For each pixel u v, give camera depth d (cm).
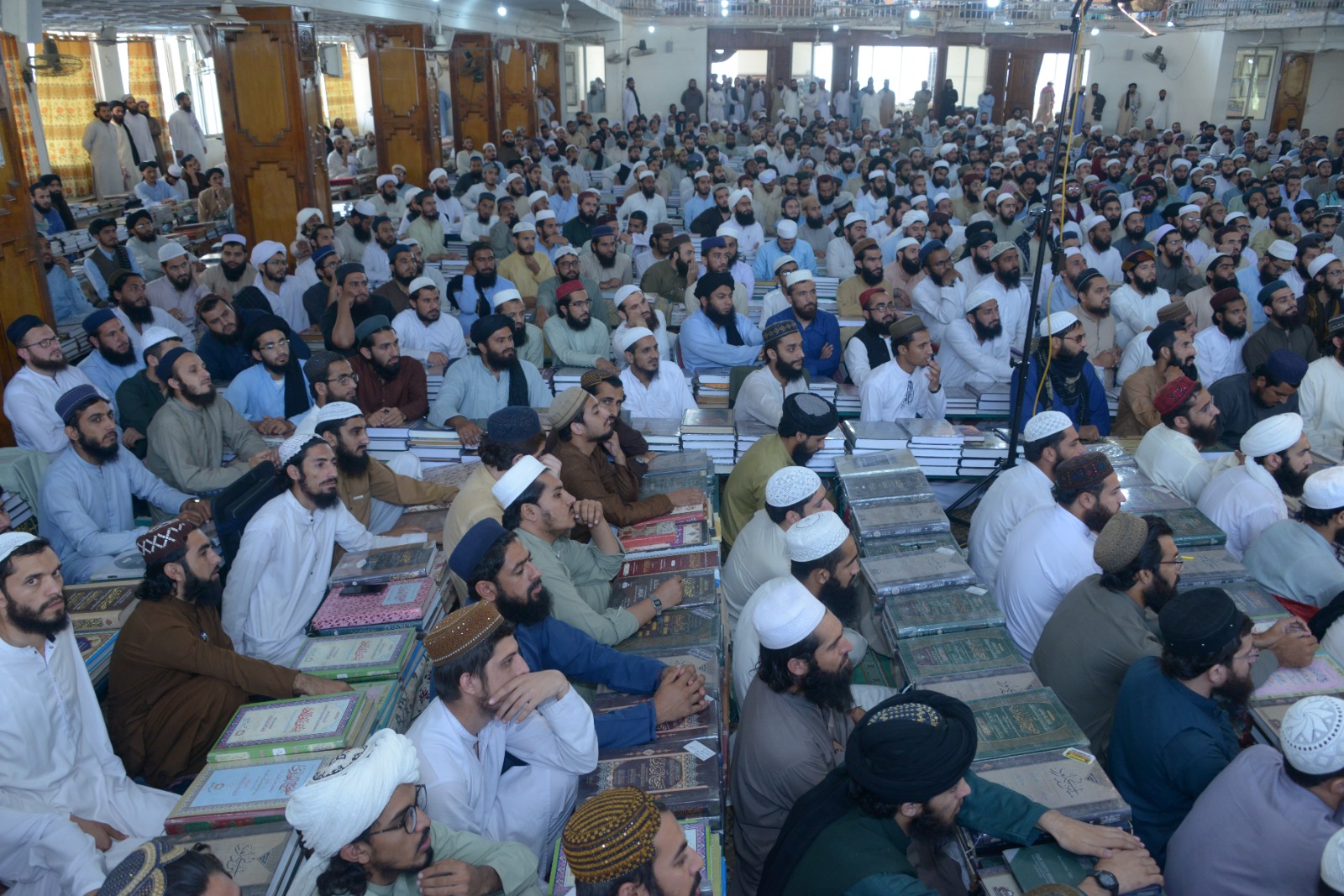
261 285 714
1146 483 375
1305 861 190
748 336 589
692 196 1242
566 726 217
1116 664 255
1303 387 485
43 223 834
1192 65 1998
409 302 650
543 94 1955
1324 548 306
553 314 638
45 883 220
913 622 280
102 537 352
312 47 883
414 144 1291
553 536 283
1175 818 226
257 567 293
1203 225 902
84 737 243
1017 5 1884
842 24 2005
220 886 151
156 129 1335
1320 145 1500
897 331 456
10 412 415
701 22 2059
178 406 399
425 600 293
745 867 229
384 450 416
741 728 231
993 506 348
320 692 261
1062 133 374
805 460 371
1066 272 652
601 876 145
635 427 430
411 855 178
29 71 1052
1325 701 189
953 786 185
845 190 1266
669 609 289
